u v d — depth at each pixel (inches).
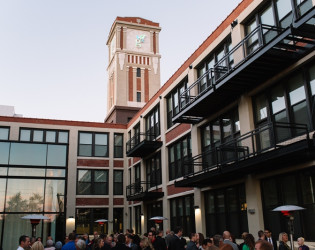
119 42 1825.8
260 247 137.5
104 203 1184.2
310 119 446.9
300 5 478.9
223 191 631.2
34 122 1184.2
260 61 482.9
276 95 519.2
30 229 944.9
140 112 1131.3
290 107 487.5
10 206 945.5
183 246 416.2
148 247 382.0
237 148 535.2
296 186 464.1
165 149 893.8
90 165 1205.1
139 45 1862.7
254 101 567.5
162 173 900.0
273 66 497.4
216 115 658.8
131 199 994.1
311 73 458.0
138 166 1139.3
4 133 1152.8
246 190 549.6
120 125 1288.1
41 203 978.7
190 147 771.4
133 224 1118.4
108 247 384.8
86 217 1156.5
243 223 569.9
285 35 426.6
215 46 671.1
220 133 646.5
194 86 731.4
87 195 1170.6
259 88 542.6
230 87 565.3
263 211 520.4
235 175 559.2
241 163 498.9
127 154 1059.3
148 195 876.6
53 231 967.0
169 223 848.3
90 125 1246.3
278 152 429.1
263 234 394.6
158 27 1935.3
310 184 444.1
